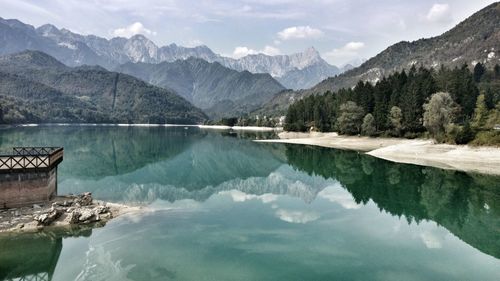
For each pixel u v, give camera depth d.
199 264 25.31
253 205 43.16
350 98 158.12
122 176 62.00
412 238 31.70
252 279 23.23
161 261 25.66
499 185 53.50
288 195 49.56
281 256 27.06
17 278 23.34
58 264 24.95
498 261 26.94
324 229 33.75
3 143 106.50
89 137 155.38
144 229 32.47
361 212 40.16
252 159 92.88
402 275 24.34
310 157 94.44
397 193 49.72
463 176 60.41
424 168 68.56
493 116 97.62
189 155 98.19
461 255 27.98
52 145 107.00
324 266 25.45
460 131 85.19
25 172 35.34
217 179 63.94
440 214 39.44
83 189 49.41
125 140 146.12
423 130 116.62
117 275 23.45
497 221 37.03
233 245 29.06
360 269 25.11
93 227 32.62
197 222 35.12
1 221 32.03
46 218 32.09
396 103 127.50
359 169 71.31
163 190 51.38
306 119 191.38
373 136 127.00
